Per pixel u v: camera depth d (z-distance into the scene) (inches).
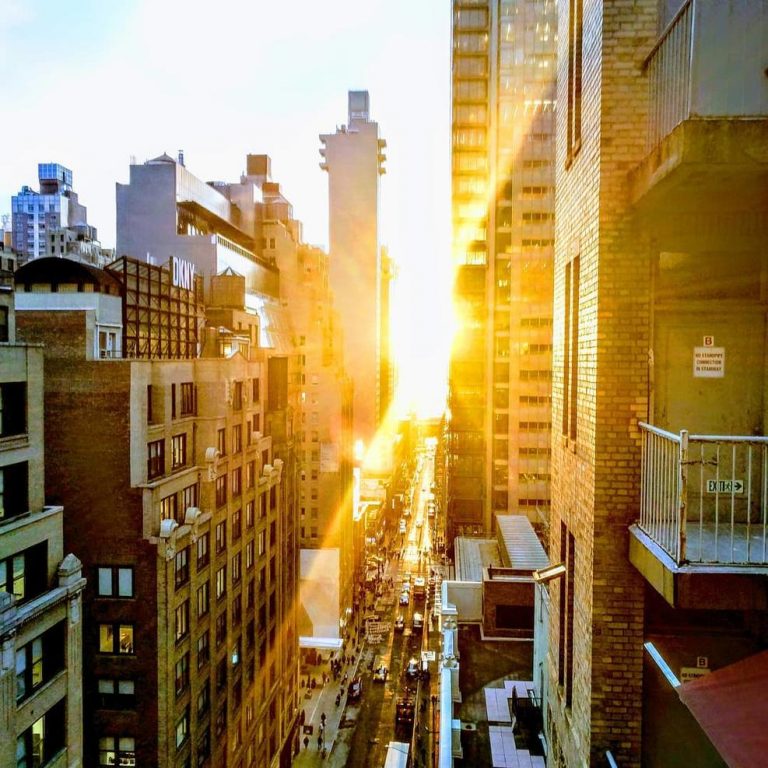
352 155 6284.5
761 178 298.2
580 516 430.6
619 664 382.6
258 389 1786.4
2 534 724.7
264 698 1811.0
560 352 536.7
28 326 1120.8
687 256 383.6
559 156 550.9
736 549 314.5
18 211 7529.5
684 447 285.7
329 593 2888.8
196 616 1275.8
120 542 1123.3
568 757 478.9
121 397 1108.5
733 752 242.4
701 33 287.4
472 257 3909.9
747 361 374.6
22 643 742.5
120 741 1143.0
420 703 2461.9
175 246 2630.4
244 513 1603.1
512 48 3737.7
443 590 1424.7
